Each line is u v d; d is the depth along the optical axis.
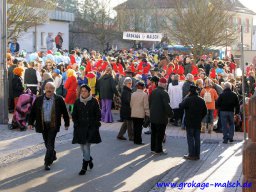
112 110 23.47
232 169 12.30
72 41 57.09
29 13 32.84
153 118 14.02
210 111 18.89
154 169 12.29
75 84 19.69
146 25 55.03
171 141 16.75
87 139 11.27
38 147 14.35
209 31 38.59
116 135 17.22
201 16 38.72
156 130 14.19
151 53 37.97
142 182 10.90
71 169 11.93
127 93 16.11
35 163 12.44
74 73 19.77
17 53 29.14
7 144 14.62
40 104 11.61
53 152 11.97
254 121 5.88
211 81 19.11
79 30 57.09
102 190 10.16
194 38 38.72
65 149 14.32
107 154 13.98
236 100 16.69
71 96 19.64
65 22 51.97
